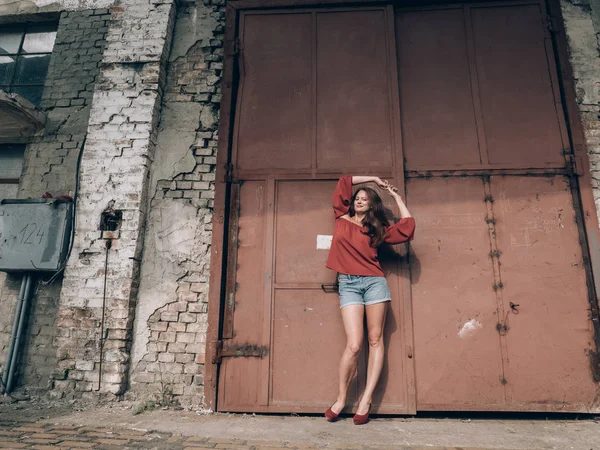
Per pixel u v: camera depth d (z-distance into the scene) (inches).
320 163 118.3
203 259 116.1
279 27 131.2
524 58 123.7
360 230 103.3
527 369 102.6
